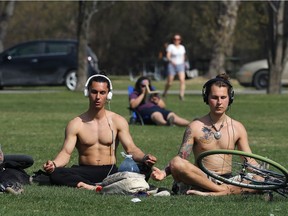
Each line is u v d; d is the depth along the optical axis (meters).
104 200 12.46
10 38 100.56
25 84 52.31
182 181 13.25
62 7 98.94
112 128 14.73
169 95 47.31
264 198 12.66
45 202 12.31
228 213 11.63
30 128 26.55
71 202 12.34
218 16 70.88
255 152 20.23
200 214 11.55
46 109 35.50
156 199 12.62
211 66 71.12
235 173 13.41
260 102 40.78
